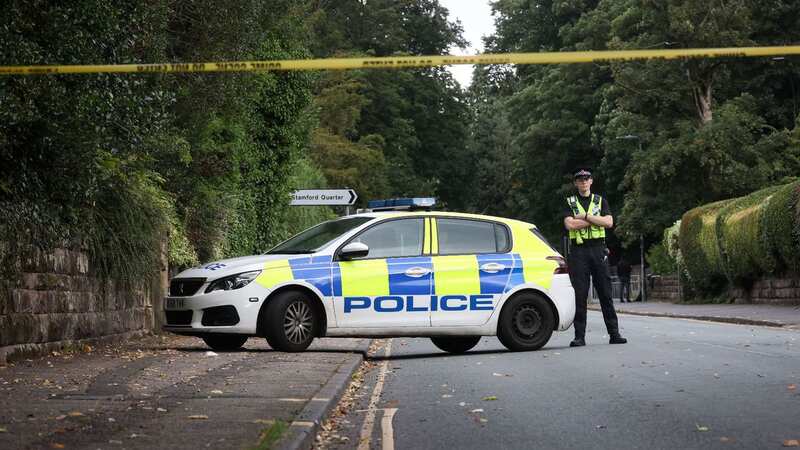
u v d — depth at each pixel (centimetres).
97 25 1151
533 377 1070
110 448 607
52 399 839
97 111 1178
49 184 1194
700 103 4391
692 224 3447
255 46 1933
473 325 1408
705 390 933
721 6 4184
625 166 5556
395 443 702
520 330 1424
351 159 4778
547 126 5819
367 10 6288
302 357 1248
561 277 1456
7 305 1100
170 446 614
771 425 739
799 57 4509
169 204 1667
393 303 1378
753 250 2888
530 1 6316
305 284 1343
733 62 4438
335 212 4597
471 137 8419
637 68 4409
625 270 4916
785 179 4038
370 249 1392
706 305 3294
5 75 982
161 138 1554
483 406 867
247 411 765
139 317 1616
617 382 1008
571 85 5759
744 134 4175
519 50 6456
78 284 1322
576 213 1489
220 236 2078
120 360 1186
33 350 1177
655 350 1355
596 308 3662
